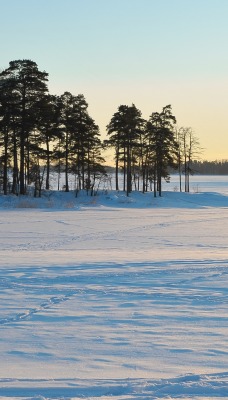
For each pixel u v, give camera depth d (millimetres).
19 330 8562
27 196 58562
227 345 7668
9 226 33750
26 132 58094
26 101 57219
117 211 50312
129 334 8297
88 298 11141
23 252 20719
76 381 6176
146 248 22828
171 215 46312
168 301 10844
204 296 11328
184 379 6223
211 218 43000
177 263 16156
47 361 6969
